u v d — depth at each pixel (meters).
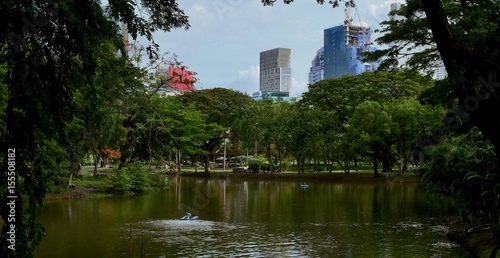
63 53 6.30
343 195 31.59
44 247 14.30
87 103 7.41
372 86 43.69
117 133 28.00
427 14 7.20
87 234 16.53
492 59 8.69
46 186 6.69
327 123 46.31
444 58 7.23
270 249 14.12
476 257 12.79
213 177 51.78
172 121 36.59
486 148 12.59
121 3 6.54
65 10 5.83
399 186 37.69
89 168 42.62
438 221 19.41
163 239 15.70
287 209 24.08
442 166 13.91
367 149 41.53
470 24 13.76
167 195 31.70
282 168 57.56
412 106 38.31
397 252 13.60
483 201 12.12
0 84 12.48
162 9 8.24
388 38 17.50
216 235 16.45
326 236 16.20
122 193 32.03
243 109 51.91
